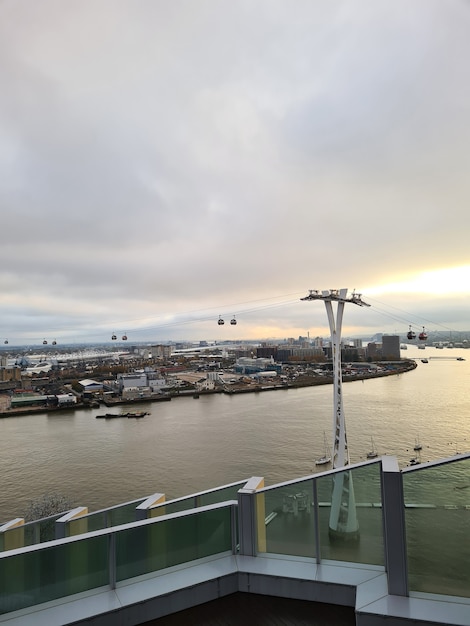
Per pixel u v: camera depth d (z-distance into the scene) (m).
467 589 3.86
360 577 4.33
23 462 54.06
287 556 4.77
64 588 4.27
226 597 4.51
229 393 127.81
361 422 69.50
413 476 4.02
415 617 3.69
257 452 53.84
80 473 48.47
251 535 4.87
